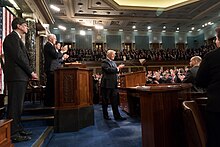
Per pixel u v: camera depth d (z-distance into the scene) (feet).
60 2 33.12
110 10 38.70
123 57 47.26
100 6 36.65
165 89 6.40
